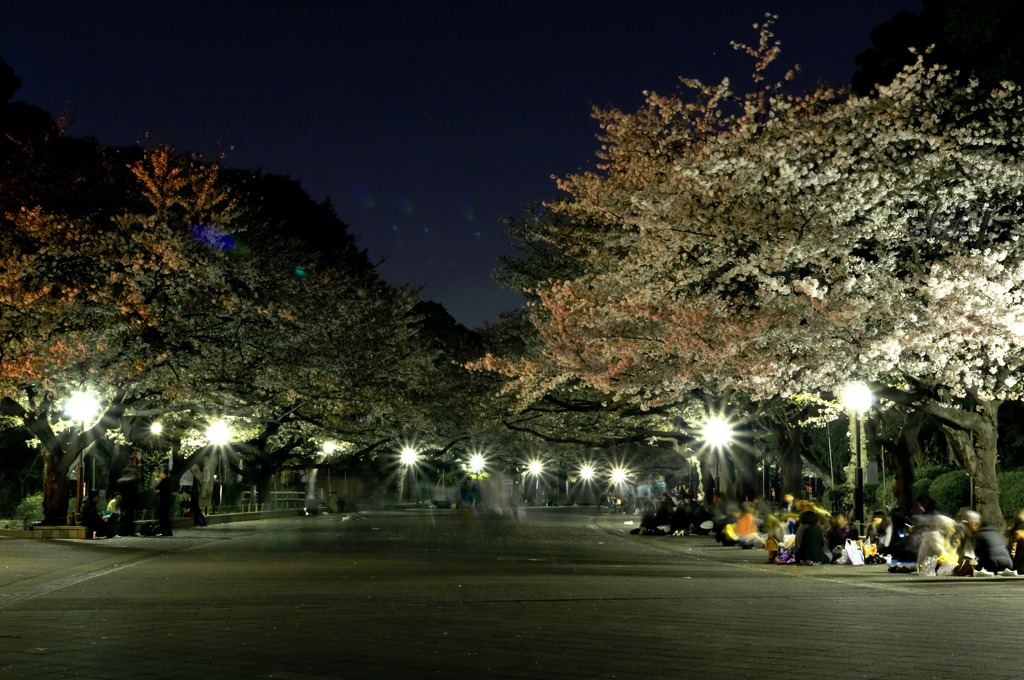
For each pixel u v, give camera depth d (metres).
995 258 21.36
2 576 17.66
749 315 24.45
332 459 59.41
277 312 37.16
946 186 23.77
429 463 80.88
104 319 31.69
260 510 55.16
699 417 39.62
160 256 33.38
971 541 19.83
